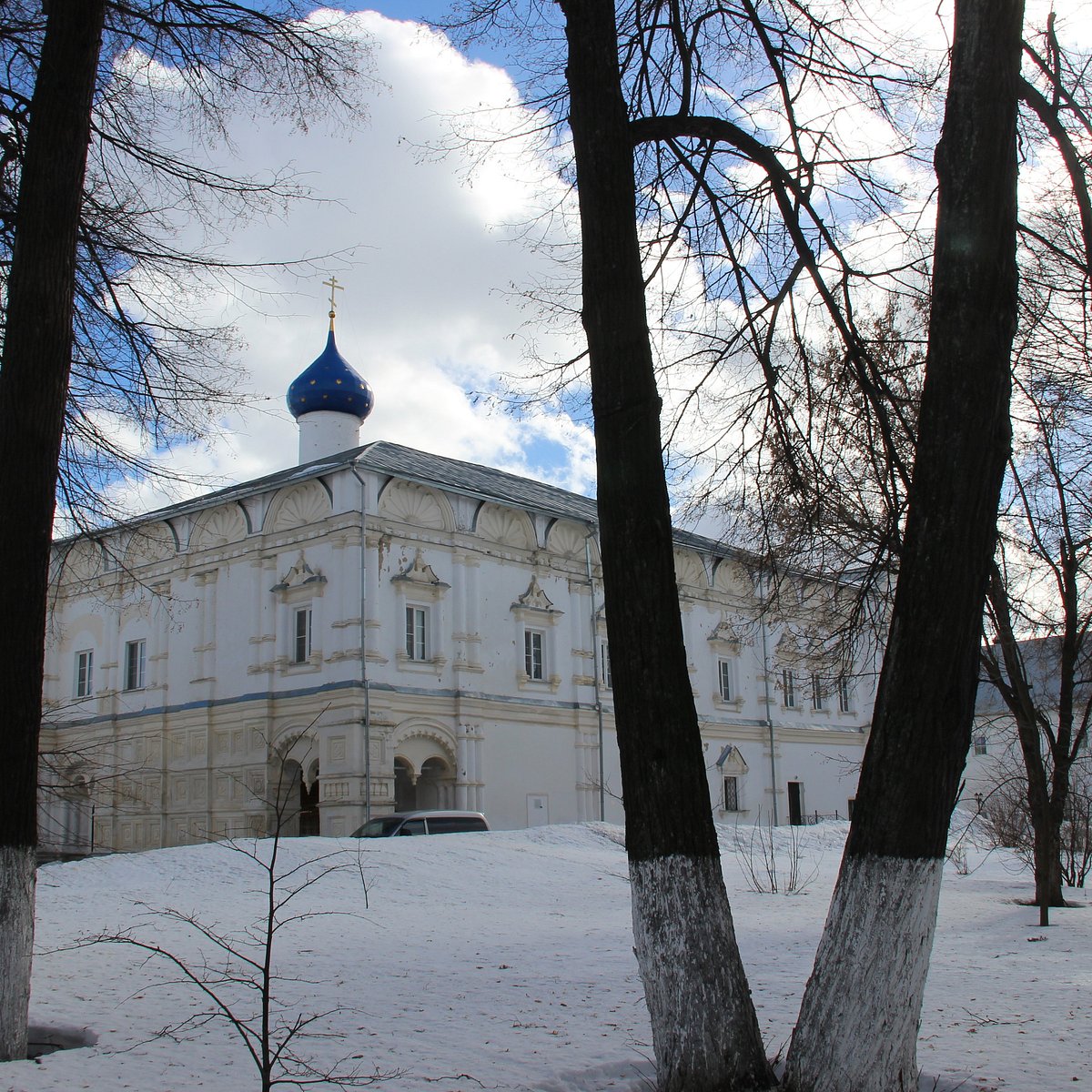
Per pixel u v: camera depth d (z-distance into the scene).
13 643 8.19
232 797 34.53
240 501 36.66
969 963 12.26
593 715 39.69
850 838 6.14
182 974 11.64
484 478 41.81
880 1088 5.75
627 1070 7.51
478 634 36.12
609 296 7.19
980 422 6.11
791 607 18.19
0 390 8.51
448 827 29.58
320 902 18.58
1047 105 8.73
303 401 43.94
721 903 6.48
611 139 7.34
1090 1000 9.74
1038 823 18.62
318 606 33.66
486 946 13.89
